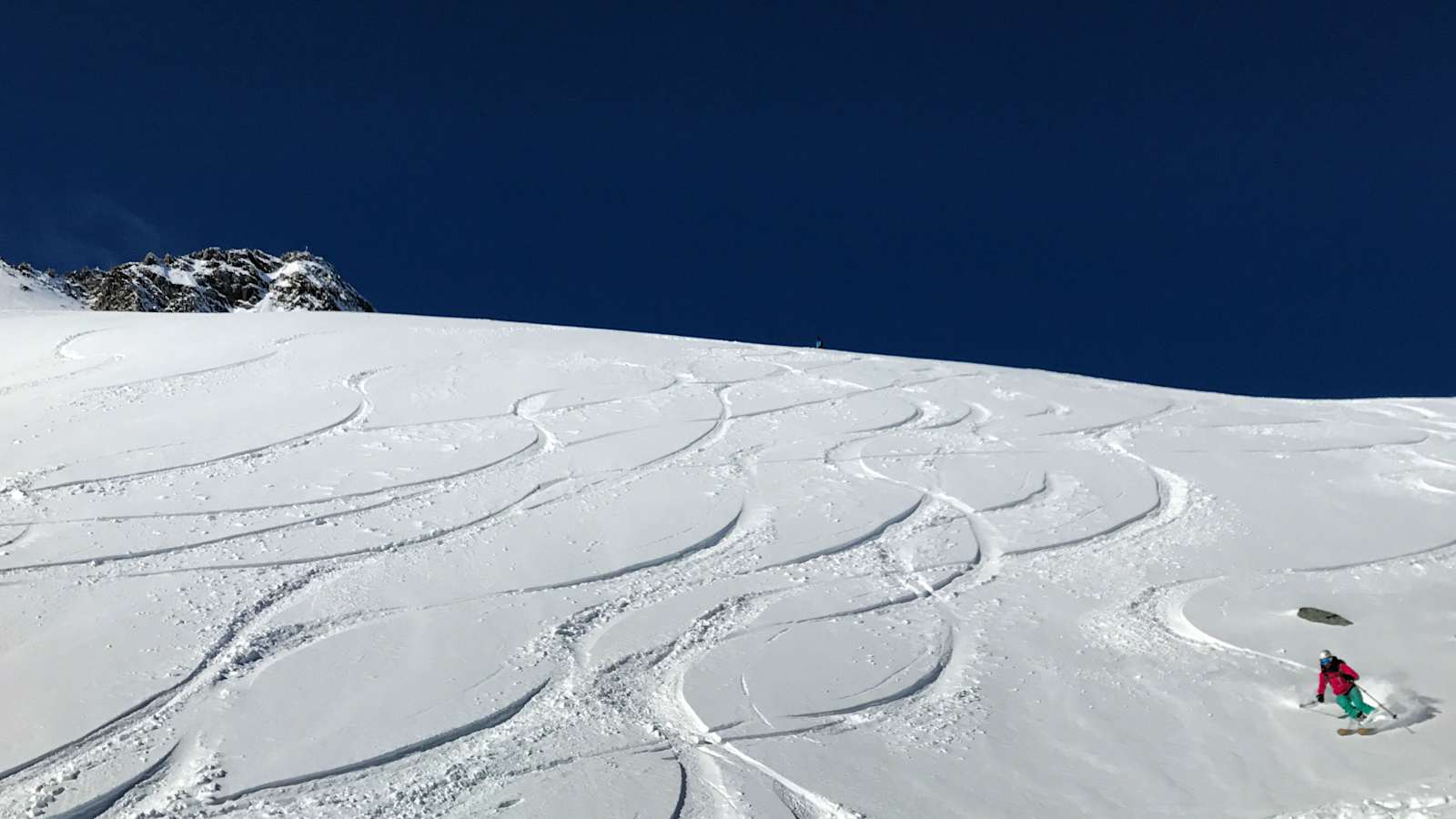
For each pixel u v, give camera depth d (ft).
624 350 106.11
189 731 35.01
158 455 66.44
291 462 66.33
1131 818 29.96
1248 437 81.61
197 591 46.96
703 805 30.71
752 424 80.94
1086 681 40.14
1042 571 53.67
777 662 41.16
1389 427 84.43
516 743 34.88
